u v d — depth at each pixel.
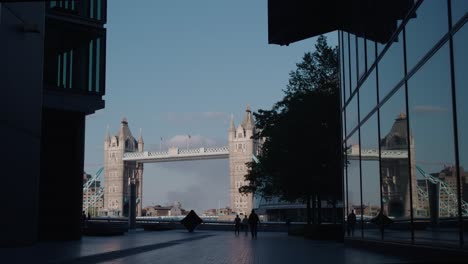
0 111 19.48
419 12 13.08
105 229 36.97
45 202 31.30
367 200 19.39
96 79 32.81
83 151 33.03
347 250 19.56
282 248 22.00
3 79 19.75
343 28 24.36
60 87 31.31
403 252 14.61
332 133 36.44
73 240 30.06
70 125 32.56
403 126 14.59
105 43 33.53
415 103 13.45
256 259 15.22
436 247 12.08
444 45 11.39
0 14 19.34
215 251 19.89
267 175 47.66
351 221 22.80
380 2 17.19
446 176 11.40
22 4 21.23
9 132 20.12
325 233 32.75
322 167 36.91
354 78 21.88
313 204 41.19
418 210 13.45
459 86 10.55
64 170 32.12
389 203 16.23
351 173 22.75
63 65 31.62
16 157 20.58
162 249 21.45
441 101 11.64
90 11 32.34
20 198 20.78
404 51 14.41
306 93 37.81
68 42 32.00
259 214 157.50
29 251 18.14
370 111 18.72
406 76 14.23
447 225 11.45
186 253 18.66
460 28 10.42
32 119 21.97
